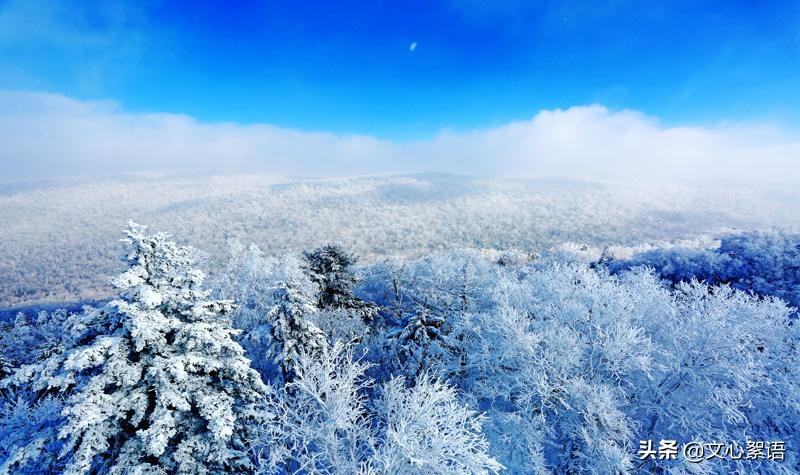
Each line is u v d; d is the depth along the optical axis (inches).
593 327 647.8
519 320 625.3
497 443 556.1
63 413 316.5
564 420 569.3
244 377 391.9
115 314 366.9
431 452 400.2
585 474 534.6
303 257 1110.4
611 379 590.2
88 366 324.2
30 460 400.8
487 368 647.1
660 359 582.6
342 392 446.6
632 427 539.2
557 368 567.2
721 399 522.6
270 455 403.5
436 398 420.5
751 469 494.0
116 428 342.0
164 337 368.5
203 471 349.1
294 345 637.9
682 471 482.6
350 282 1045.8
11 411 512.4
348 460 451.5
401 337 728.3
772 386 551.2
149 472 334.3
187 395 358.9
